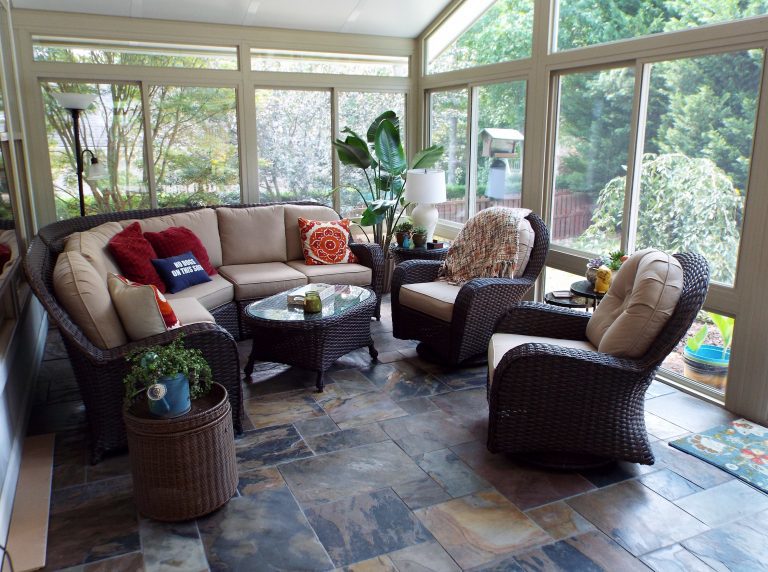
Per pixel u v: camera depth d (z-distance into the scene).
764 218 2.91
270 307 3.58
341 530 2.24
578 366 2.47
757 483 2.52
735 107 3.05
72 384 3.61
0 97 3.37
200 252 4.29
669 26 3.36
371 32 5.57
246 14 4.93
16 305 3.23
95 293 2.67
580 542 2.16
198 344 2.74
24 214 4.06
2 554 2.06
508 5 4.59
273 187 5.57
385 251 5.59
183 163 5.16
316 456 2.76
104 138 4.86
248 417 3.16
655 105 3.48
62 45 4.59
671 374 3.59
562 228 4.34
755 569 2.03
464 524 2.27
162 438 2.19
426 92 5.87
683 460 2.71
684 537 2.19
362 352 4.12
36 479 2.56
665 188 3.48
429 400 3.35
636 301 2.49
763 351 2.99
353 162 5.32
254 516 2.33
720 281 3.21
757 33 2.87
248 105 5.27
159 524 2.29
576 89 4.07
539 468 2.66
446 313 3.70
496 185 4.96
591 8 3.87
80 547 2.15
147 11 4.69
